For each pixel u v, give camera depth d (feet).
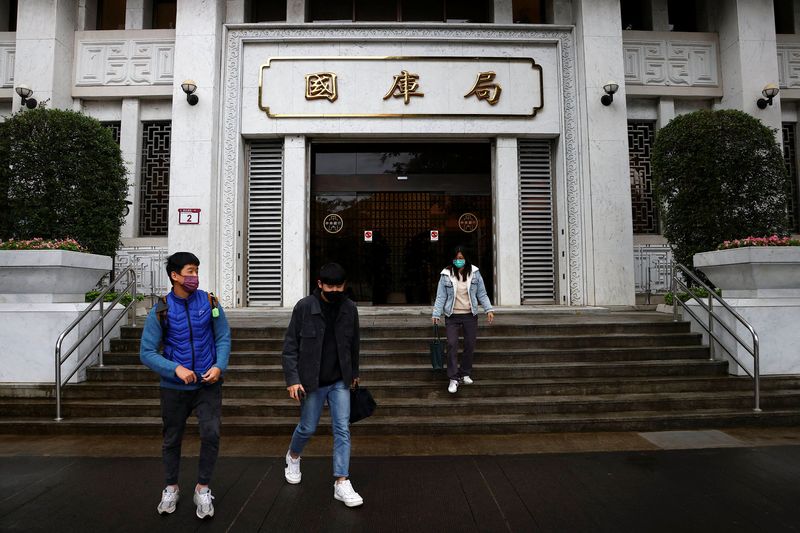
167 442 10.62
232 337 21.80
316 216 34.71
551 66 33.42
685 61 35.09
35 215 21.63
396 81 32.68
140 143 34.09
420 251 34.83
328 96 32.50
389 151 35.04
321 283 11.57
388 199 35.04
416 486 12.23
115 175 23.85
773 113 33.30
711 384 19.02
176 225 30.71
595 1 32.53
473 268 18.66
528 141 34.19
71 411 17.43
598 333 22.29
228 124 32.48
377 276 34.71
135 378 19.20
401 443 15.71
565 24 33.78
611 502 11.30
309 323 11.43
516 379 19.39
